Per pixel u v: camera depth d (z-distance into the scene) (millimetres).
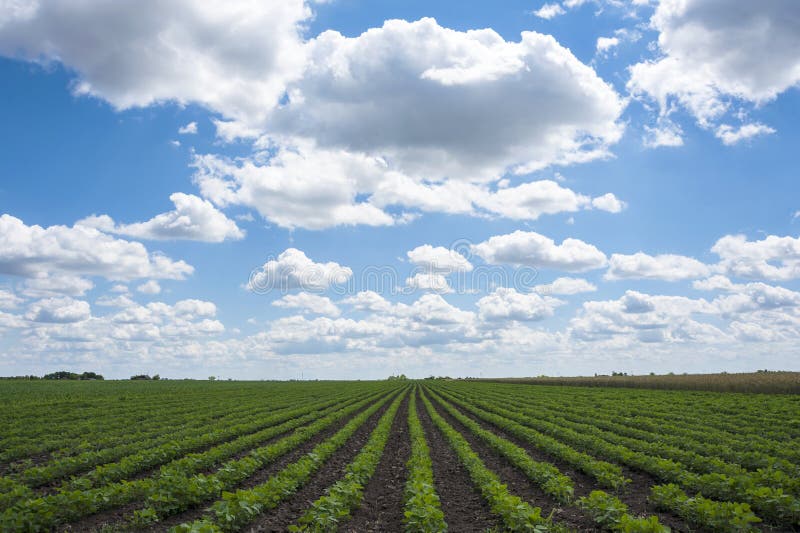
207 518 12211
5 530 11156
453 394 75250
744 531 10992
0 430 29812
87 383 91688
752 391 57781
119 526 12344
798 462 19344
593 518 12781
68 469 18562
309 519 11727
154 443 24375
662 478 17141
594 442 22750
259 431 30641
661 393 60969
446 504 15477
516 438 29297
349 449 25953
